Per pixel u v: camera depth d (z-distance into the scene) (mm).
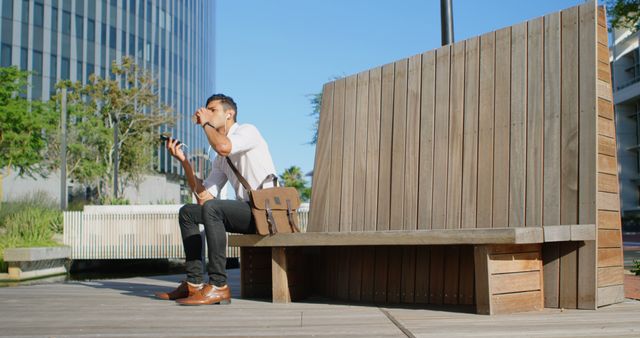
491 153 3768
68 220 17875
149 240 17859
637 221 40031
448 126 4059
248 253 4238
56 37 43250
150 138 41219
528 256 3203
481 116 3867
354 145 4723
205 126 3758
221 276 3719
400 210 4273
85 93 38156
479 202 3785
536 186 3506
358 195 4613
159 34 54719
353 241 3316
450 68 4113
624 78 44281
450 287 3633
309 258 4348
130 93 39156
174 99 57281
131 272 19938
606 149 3418
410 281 3816
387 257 3951
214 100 4027
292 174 66625
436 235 3043
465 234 2949
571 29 3480
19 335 2486
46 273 15883
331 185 4871
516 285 3100
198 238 3926
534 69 3621
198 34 65938
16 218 17312
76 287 5309
